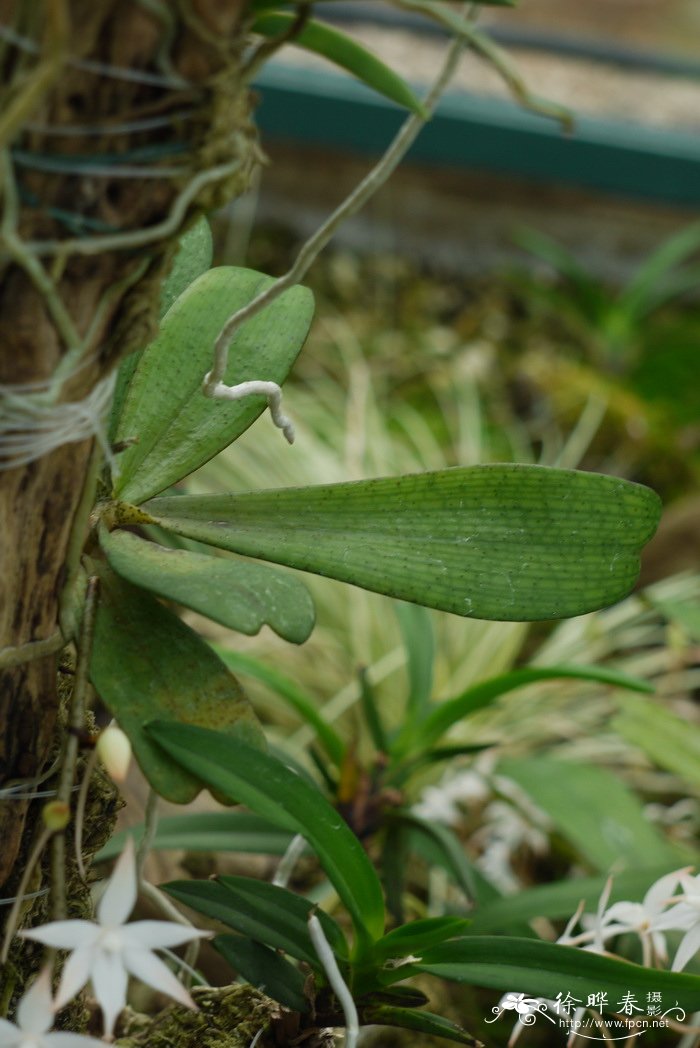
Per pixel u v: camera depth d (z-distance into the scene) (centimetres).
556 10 259
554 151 242
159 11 71
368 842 101
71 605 77
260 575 78
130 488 81
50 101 71
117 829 96
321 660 148
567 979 82
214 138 73
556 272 261
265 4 72
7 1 71
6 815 79
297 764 99
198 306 84
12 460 74
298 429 167
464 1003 103
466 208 254
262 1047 85
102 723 98
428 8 73
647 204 254
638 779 140
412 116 75
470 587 80
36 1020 75
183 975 91
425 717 103
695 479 202
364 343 225
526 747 141
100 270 73
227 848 94
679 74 263
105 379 75
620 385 226
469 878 96
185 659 80
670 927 86
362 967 83
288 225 251
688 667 158
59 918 78
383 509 81
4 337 73
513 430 209
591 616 154
